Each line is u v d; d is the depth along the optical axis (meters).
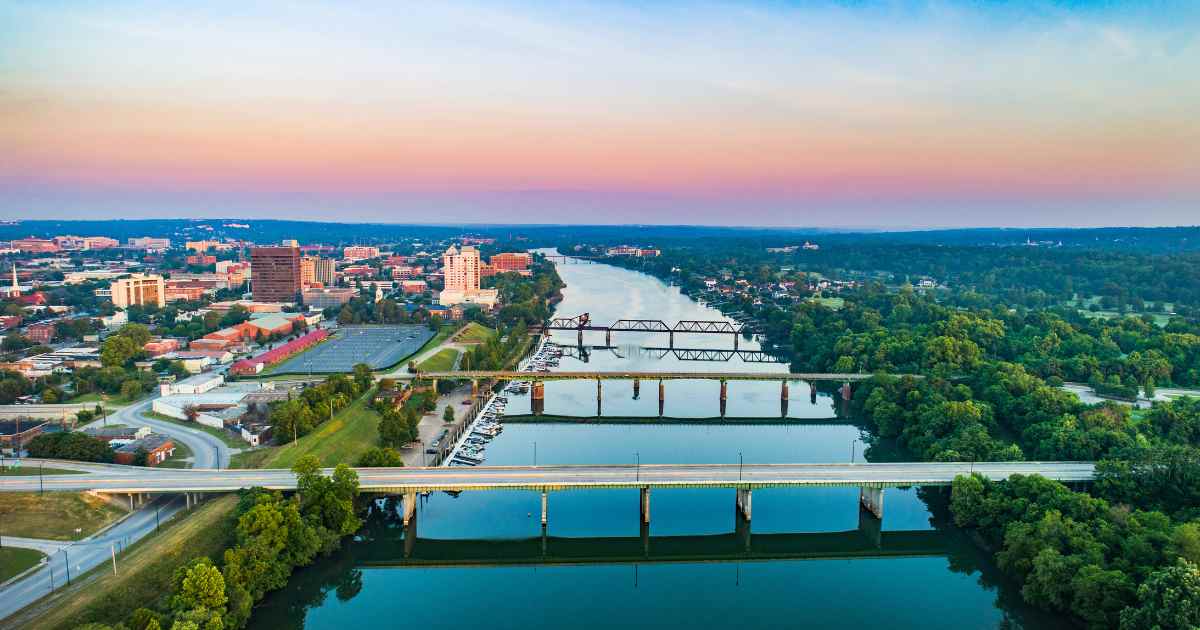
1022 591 193.62
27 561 191.88
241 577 187.12
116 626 156.62
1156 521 191.50
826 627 188.75
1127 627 160.50
